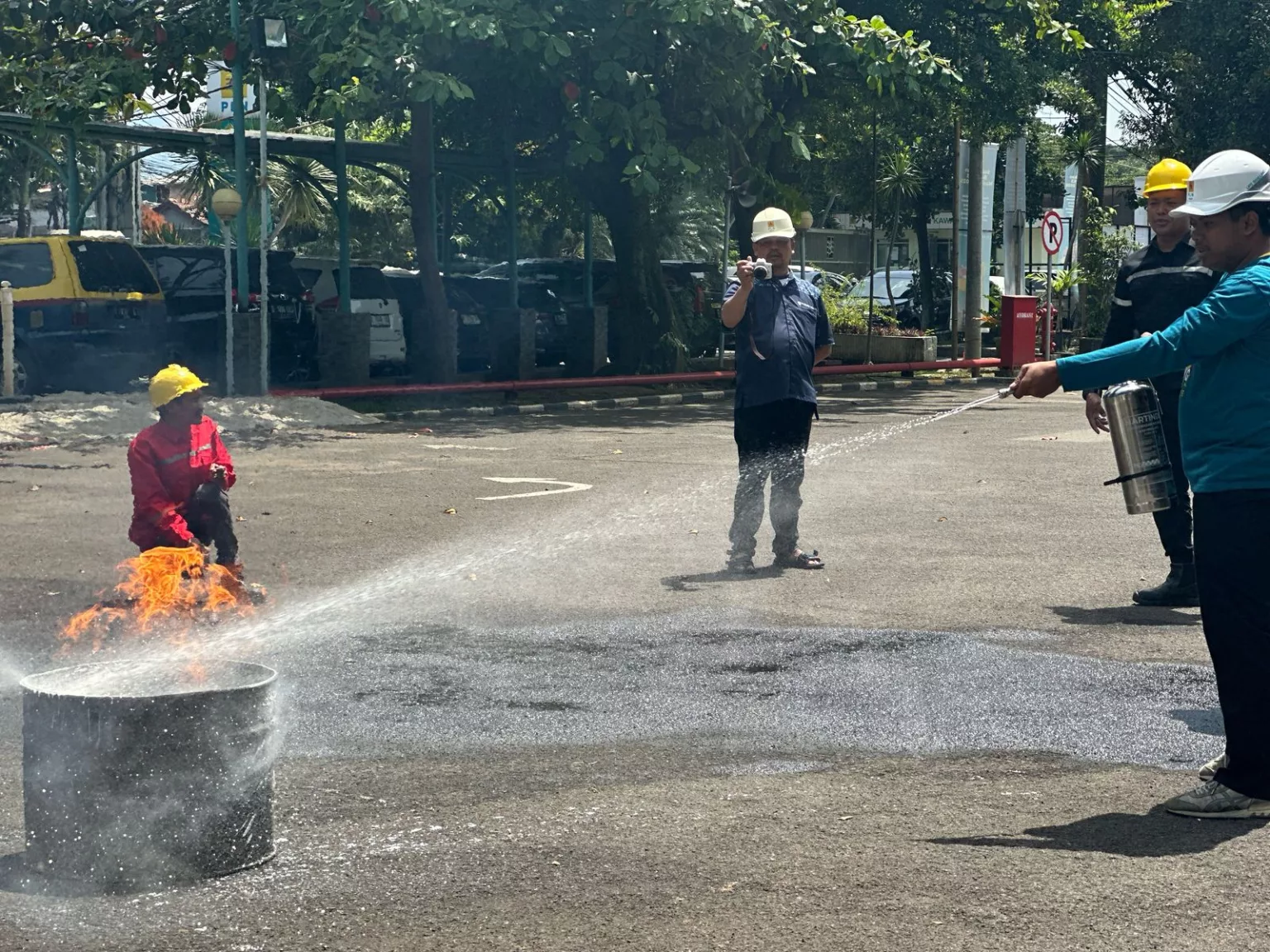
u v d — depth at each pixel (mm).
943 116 29406
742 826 4340
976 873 3941
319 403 18828
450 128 25781
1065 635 6941
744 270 8391
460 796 4637
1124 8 33219
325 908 3721
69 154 21359
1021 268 29641
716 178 26531
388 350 23375
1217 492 4422
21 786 4750
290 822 4387
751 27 20734
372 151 24312
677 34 21078
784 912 3672
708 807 4523
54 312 18766
